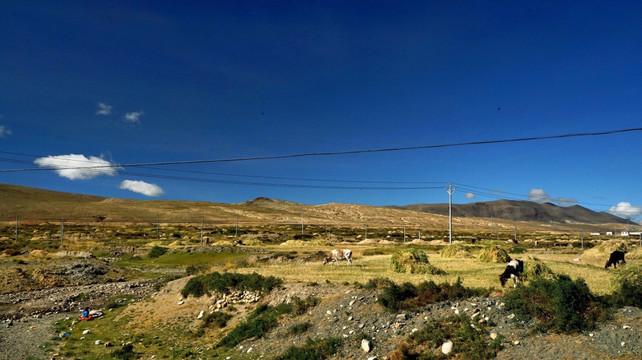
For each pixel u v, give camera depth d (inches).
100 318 1183.6
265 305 942.4
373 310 754.2
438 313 689.6
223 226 6525.6
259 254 2196.1
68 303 1398.9
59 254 2299.5
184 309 1085.1
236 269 1331.2
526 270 950.4
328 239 4094.5
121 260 2605.8
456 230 7751.0
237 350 792.3
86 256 2292.1
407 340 636.1
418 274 1061.8
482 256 1419.8
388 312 732.7
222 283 1094.4
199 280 1160.2
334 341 690.2
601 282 861.2
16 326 1127.6
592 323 572.7
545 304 620.4
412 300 743.1
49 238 3860.7
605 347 526.3
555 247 2928.2
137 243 3425.2
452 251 1717.5
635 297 619.2
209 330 935.0
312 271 1192.2
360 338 678.5
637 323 562.3
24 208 7436.0
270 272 1203.2
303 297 907.4
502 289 755.4
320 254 1983.3
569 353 530.6
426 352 601.6
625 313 592.1
